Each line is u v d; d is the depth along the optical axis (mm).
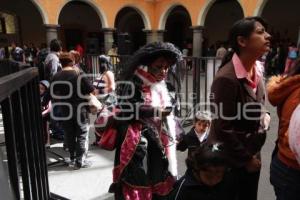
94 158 4316
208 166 1826
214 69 5359
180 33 23656
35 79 2297
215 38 22000
